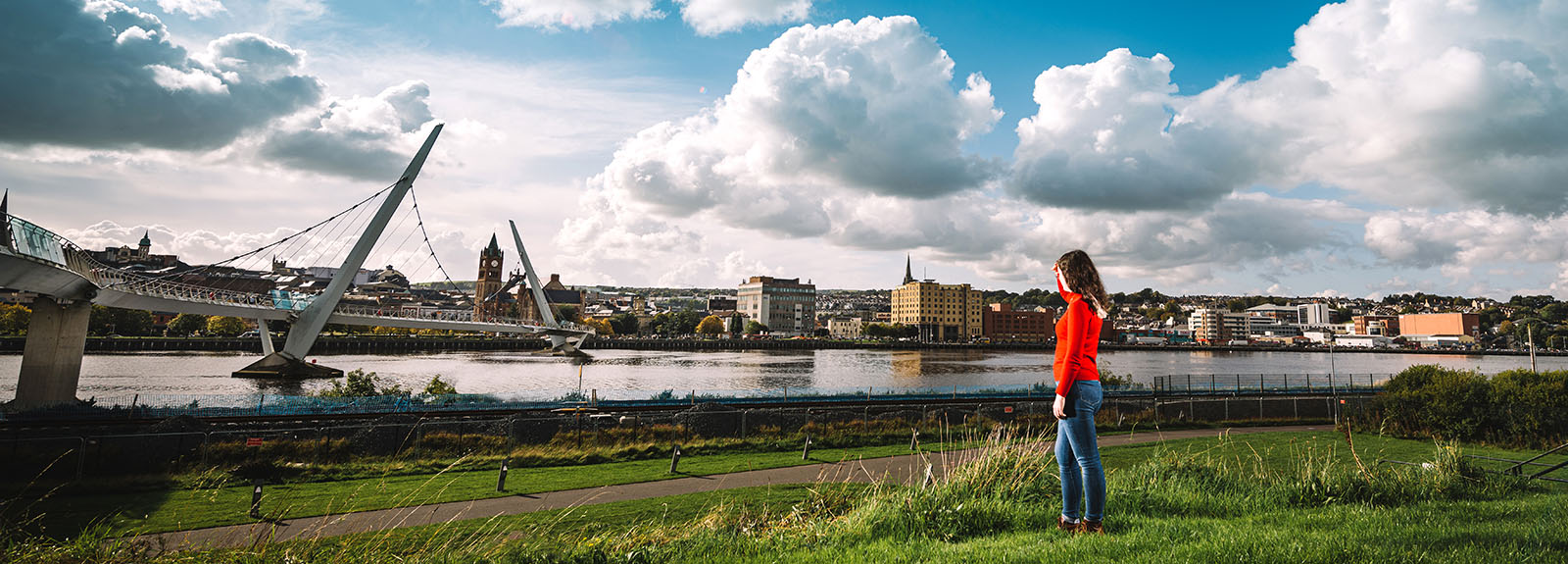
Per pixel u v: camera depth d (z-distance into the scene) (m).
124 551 7.52
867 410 43.56
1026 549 5.74
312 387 88.62
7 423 35.56
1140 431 45.03
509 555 7.44
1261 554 5.15
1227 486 9.93
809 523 8.00
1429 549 5.25
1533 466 23.41
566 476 29.19
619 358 196.88
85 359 136.25
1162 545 5.75
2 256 37.41
